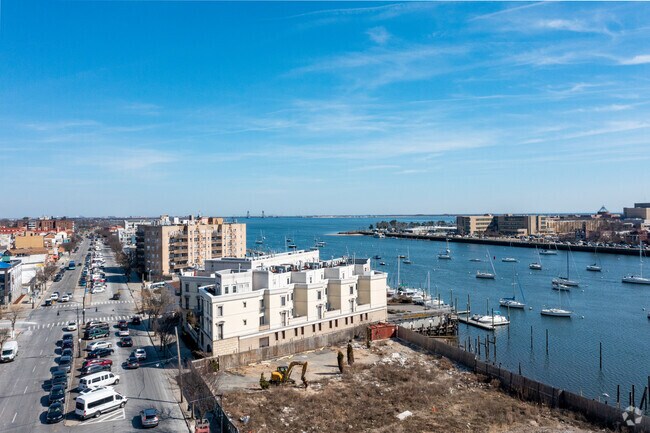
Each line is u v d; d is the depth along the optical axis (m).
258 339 96.19
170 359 90.06
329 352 100.25
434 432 63.81
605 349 114.50
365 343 106.81
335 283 111.44
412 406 72.19
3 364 86.94
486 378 84.62
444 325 129.38
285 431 62.75
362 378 83.94
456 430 64.62
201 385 69.75
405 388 78.50
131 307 139.75
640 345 117.50
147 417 61.50
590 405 68.94
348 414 68.94
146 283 181.50
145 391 74.31
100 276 193.25
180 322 113.12
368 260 126.56
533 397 75.94
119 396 68.31
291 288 102.81
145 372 83.06
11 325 114.75
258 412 67.69
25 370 83.56
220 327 90.88
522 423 67.44
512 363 105.62
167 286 136.38
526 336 127.56
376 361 93.62
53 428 61.53
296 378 83.50
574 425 67.06
